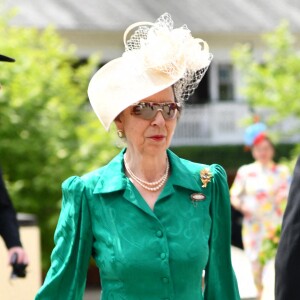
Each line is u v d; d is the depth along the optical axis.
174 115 7.91
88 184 8.01
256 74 36.59
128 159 8.08
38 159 25.62
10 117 25.44
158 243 7.71
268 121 36.72
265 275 15.61
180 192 7.99
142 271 7.65
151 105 7.77
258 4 52.78
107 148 25.69
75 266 8.08
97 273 31.27
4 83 25.80
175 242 7.76
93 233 7.97
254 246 20.45
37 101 25.89
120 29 47.22
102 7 48.69
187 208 7.95
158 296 7.68
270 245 16.17
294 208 8.59
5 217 12.52
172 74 7.80
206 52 8.05
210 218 8.09
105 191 7.91
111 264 7.75
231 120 50.84
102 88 7.93
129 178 8.00
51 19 46.59
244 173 21.25
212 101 50.84
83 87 29.56
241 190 21.22
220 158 48.25
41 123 25.78
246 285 18.73
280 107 35.88
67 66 28.83
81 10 47.94
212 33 49.66
